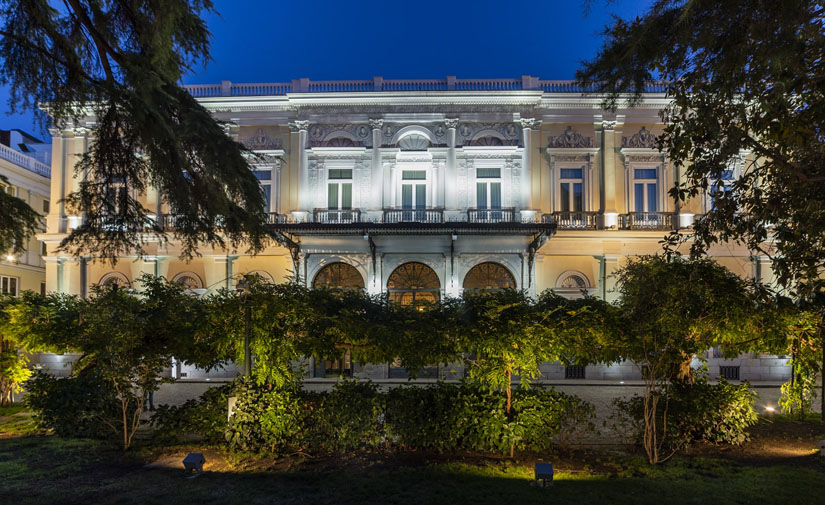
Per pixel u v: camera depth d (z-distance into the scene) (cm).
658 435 845
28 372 1292
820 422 1067
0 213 841
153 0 776
